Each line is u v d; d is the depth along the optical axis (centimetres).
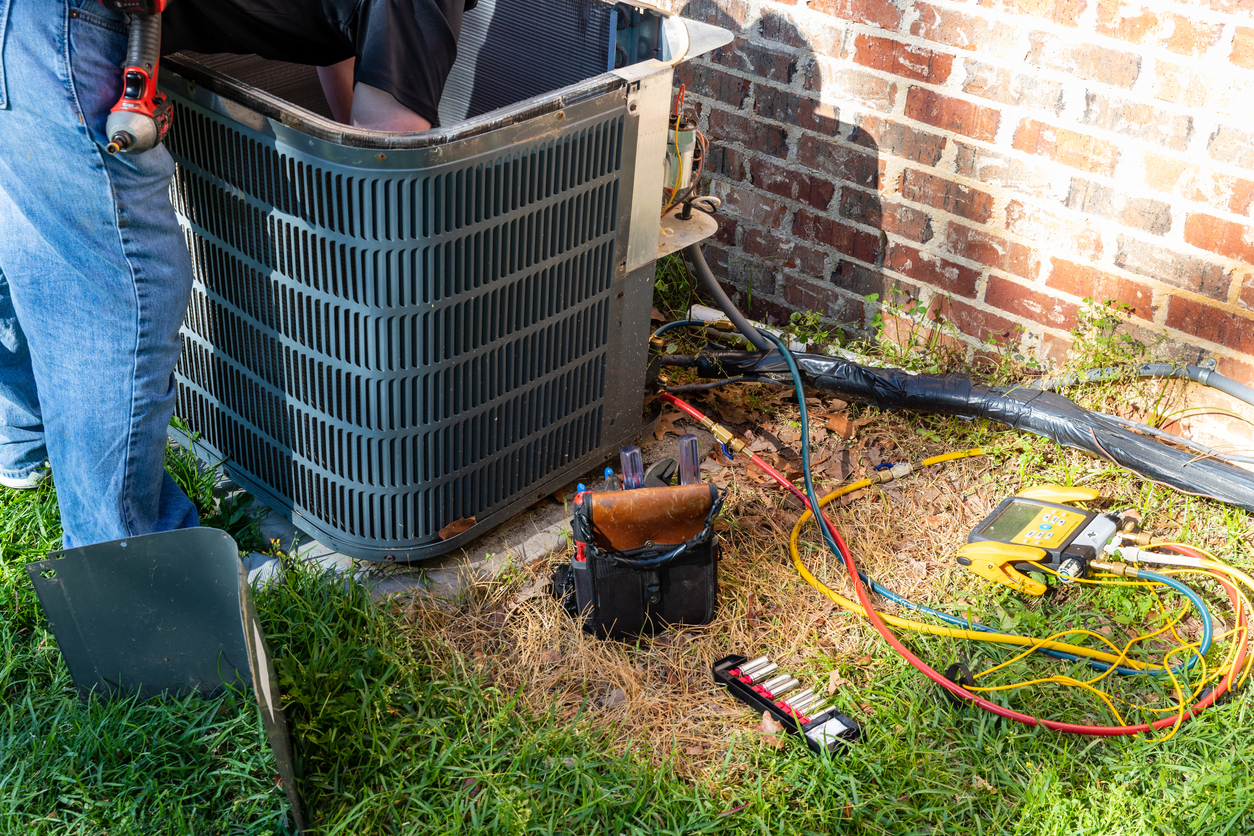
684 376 298
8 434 231
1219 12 226
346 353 200
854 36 275
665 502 204
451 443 214
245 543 232
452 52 195
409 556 224
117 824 173
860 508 254
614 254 227
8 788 177
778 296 327
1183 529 245
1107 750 191
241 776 178
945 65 265
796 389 274
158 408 201
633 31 229
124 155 178
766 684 204
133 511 208
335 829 171
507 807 175
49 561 172
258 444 232
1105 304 269
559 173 204
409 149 176
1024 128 262
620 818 177
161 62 198
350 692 192
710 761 191
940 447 274
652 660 212
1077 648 207
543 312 218
